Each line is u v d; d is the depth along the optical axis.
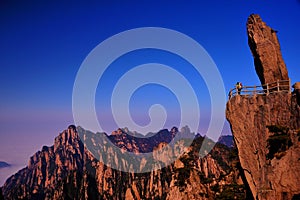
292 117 41.28
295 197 37.06
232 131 48.06
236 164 67.88
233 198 61.59
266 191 39.72
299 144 38.72
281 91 43.50
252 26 53.50
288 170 38.59
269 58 51.16
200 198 79.25
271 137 41.47
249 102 46.59
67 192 193.38
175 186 87.81
